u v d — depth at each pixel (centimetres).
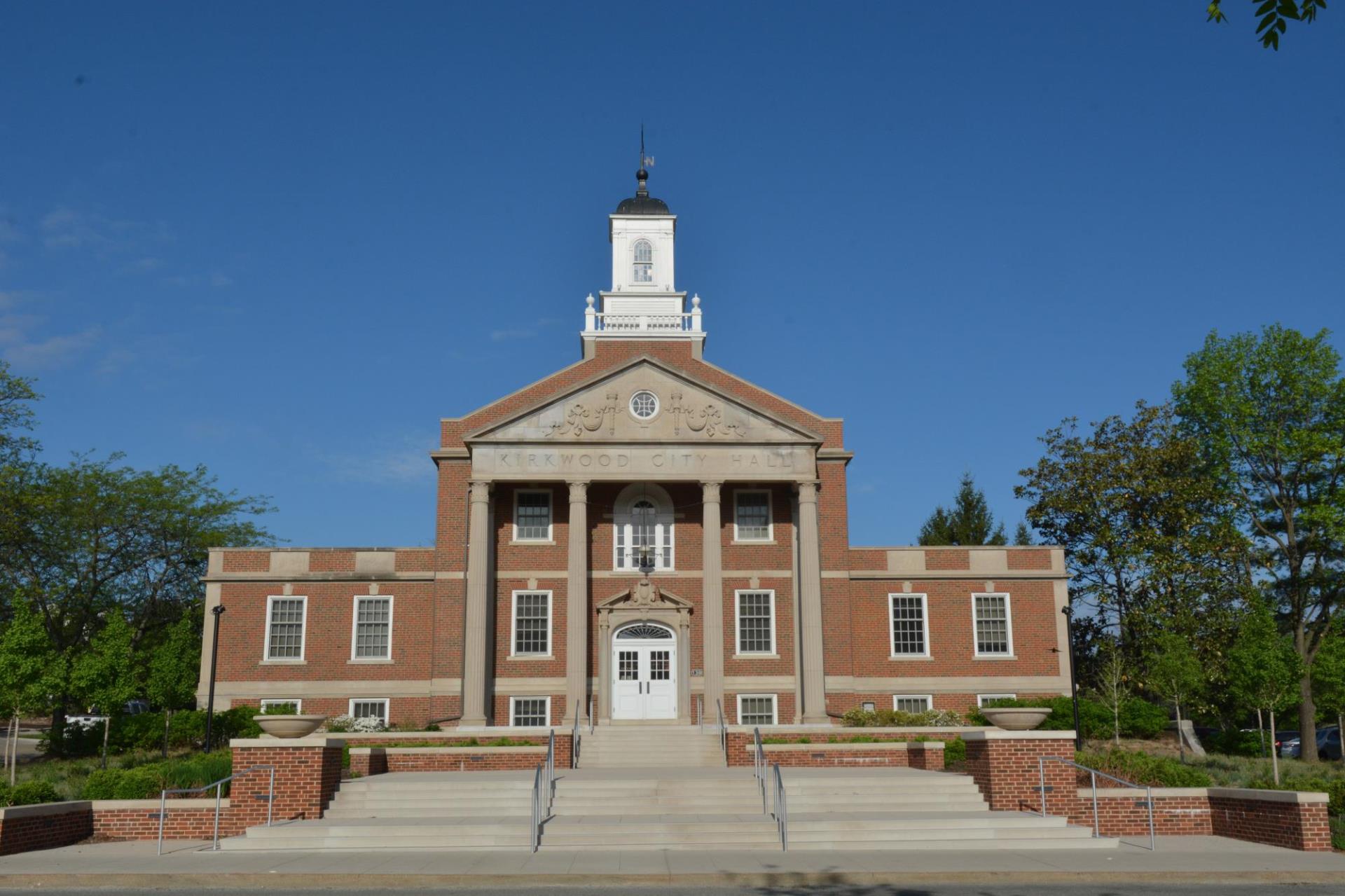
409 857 2048
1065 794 2492
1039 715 2594
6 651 3578
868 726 4041
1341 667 4575
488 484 4562
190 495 6475
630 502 4759
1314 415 5478
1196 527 5359
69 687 3703
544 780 2622
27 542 5578
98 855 2123
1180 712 4794
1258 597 5066
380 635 4647
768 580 4722
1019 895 1700
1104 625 5491
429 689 4566
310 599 4669
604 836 2228
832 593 4672
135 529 6212
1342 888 1780
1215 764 4009
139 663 4938
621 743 3666
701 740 3672
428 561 4716
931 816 2378
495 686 4556
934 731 3641
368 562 4700
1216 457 5612
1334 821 2362
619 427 4619
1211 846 2277
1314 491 5538
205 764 2833
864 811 2509
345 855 2091
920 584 4800
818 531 4656
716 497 4584
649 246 5522
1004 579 4816
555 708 4547
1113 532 5344
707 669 4438
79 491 5975
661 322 5125
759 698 4619
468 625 4428
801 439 4653
